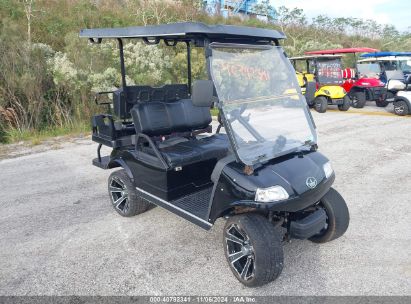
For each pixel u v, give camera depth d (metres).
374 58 13.35
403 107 10.19
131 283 2.95
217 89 2.84
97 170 5.86
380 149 6.69
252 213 2.84
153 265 3.19
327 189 3.01
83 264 3.23
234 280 2.95
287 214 3.01
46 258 3.35
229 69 2.95
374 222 3.86
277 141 3.09
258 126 3.03
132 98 4.35
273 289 2.83
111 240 3.64
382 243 3.44
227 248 2.95
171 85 4.65
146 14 15.91
